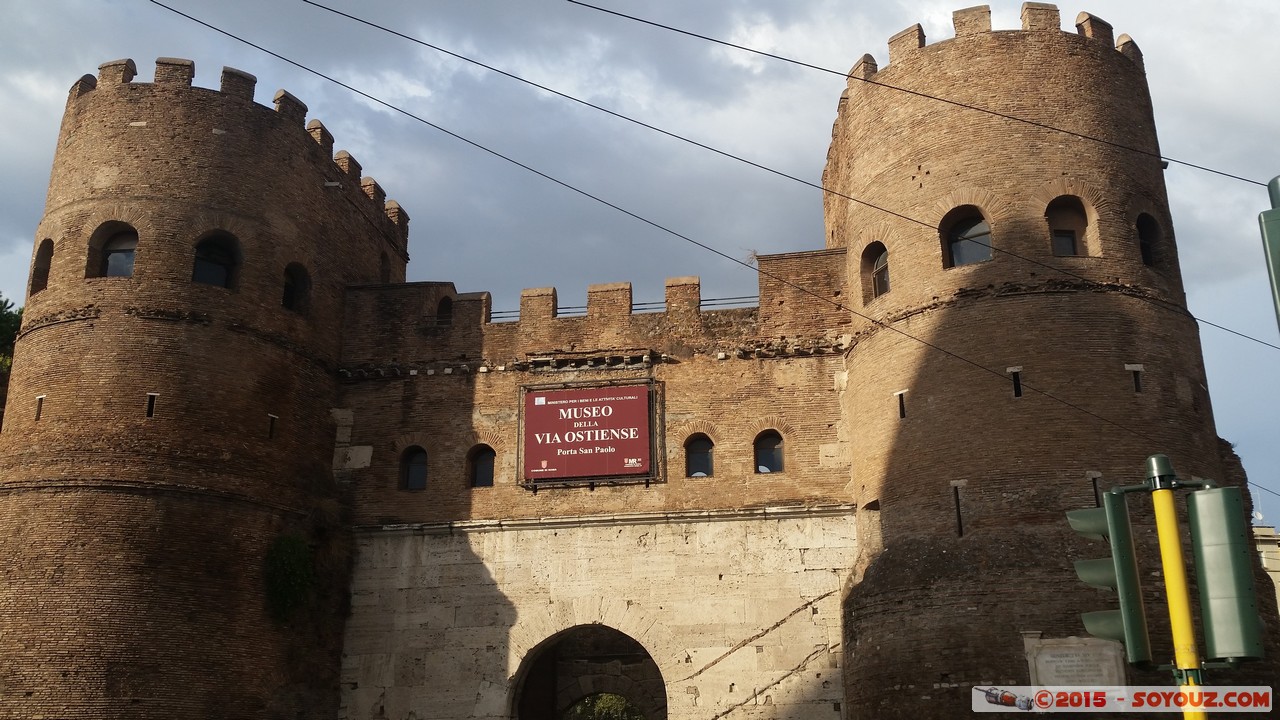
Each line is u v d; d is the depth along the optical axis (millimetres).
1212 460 30734
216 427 32938
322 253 37906
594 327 37219
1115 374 30234
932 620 28891
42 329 33375
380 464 36750
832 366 35688
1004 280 31312
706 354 36312
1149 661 12680
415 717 33969
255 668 31875
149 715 29625
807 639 32938
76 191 34750
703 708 32781
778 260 37031
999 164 32375
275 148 36625
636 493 35156
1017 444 29828
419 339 38000
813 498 34344
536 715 40688
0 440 33125
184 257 34000
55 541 30516
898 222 33500
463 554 35312
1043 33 33719
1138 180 32875
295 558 33469
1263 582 29250
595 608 34125
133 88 35594
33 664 29391
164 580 30797
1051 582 28094
